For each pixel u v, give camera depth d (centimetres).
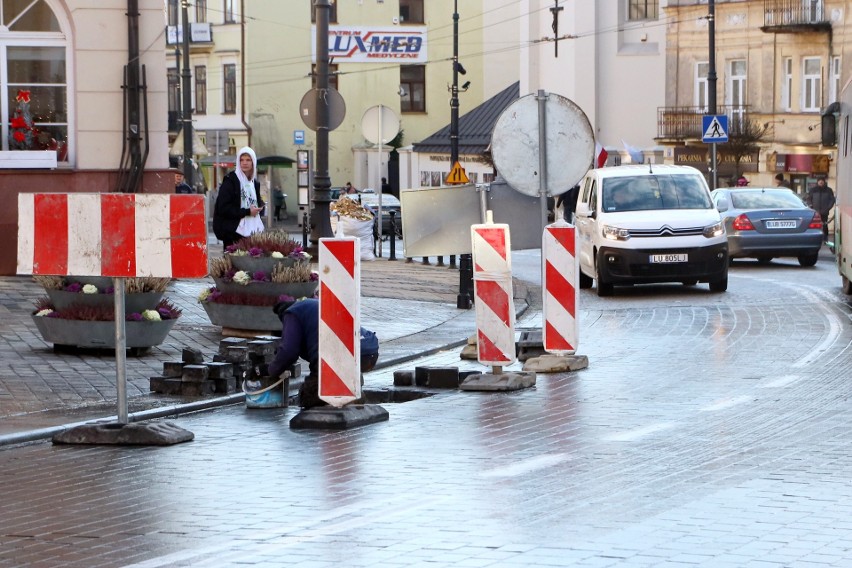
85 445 1552
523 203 2305
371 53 10819
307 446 1525
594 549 1028
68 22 3403
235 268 2441
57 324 2167
